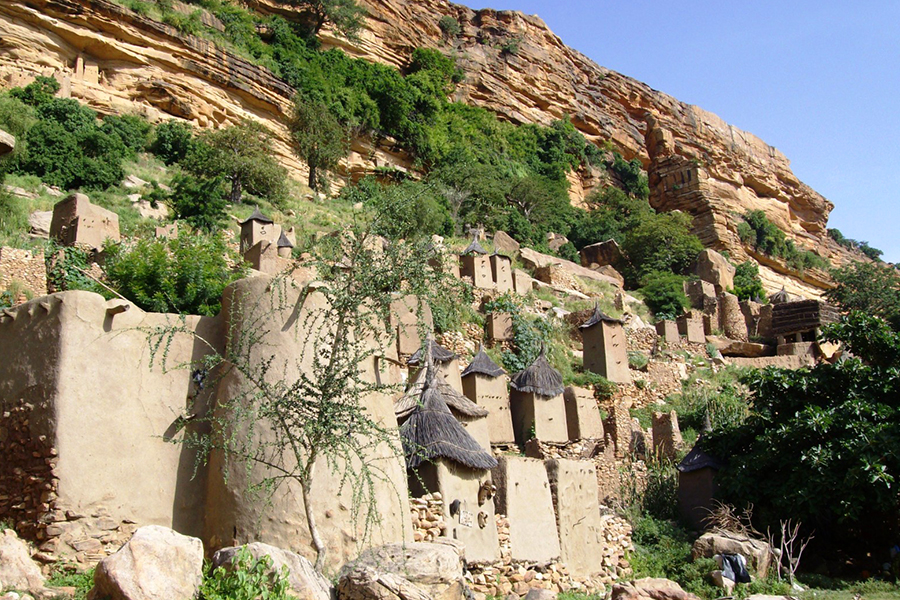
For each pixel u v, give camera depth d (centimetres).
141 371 1454
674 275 6266
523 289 4578
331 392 1330
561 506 1927
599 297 5291
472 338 3591
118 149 5103
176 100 6062
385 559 1301
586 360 3794
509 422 2730
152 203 4494
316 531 1287
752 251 9181
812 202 11819
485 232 6253
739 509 2386
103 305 1447
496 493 1812
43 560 1258
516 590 1675
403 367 2553
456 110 9306
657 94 11700
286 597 1152
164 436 1434
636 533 2275
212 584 1140
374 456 1502
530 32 11106
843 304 6838
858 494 2178
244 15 7638
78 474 1327
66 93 5456
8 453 1354
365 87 7756
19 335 1423
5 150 1789
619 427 3184
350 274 1477
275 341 1467
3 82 5312
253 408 1416
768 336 5706
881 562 2227
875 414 2330
